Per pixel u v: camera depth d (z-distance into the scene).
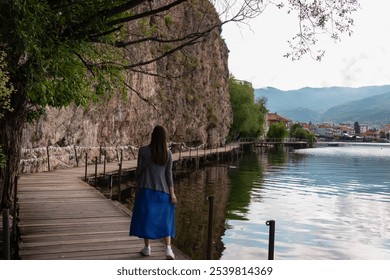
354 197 24.72
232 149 60.56
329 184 31.12
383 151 110.12
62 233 8.51
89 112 25.59
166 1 34.31
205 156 45.31
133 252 7.30
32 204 11.72
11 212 10.39
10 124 9.86
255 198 22.92
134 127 34.12
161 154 6.43
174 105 44.88
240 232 14.88
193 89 50.91
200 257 11.84
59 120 22.19
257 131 95.75
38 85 7.96
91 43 10.41
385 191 27.88
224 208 19.52
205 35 10.76
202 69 53.56
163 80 43.34
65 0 8.75
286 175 37.09
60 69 8.68
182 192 24.48
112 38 10.63
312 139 137.38
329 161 61.09
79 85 10.27
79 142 25.34
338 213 19.44
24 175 18.73
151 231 6.41
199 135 54.16
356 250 13.36
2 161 9.38
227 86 70.00
